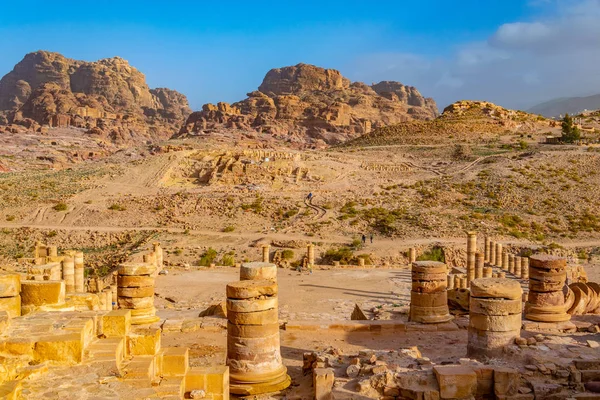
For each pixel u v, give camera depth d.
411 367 17.42
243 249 67.69
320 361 18.47
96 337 13.70
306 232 74.50
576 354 18.23
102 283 43.00
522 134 151.75
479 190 92.25
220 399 14.05
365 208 83.56
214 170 106.50
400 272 52.47
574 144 126.75
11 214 84.75
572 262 60.09
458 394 15.80
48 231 76.00
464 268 55.50
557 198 87.88
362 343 22.86
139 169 111.69
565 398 15.80
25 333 12.51
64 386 11.43
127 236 74.56
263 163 111.44
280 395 17.11
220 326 24.98
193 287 45.12
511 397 15.95
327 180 105.31
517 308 18.95
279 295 40.88
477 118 172.12
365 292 42.38
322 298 39.75
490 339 18.81
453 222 76.50
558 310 23.72
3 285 14.44
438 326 24.97
